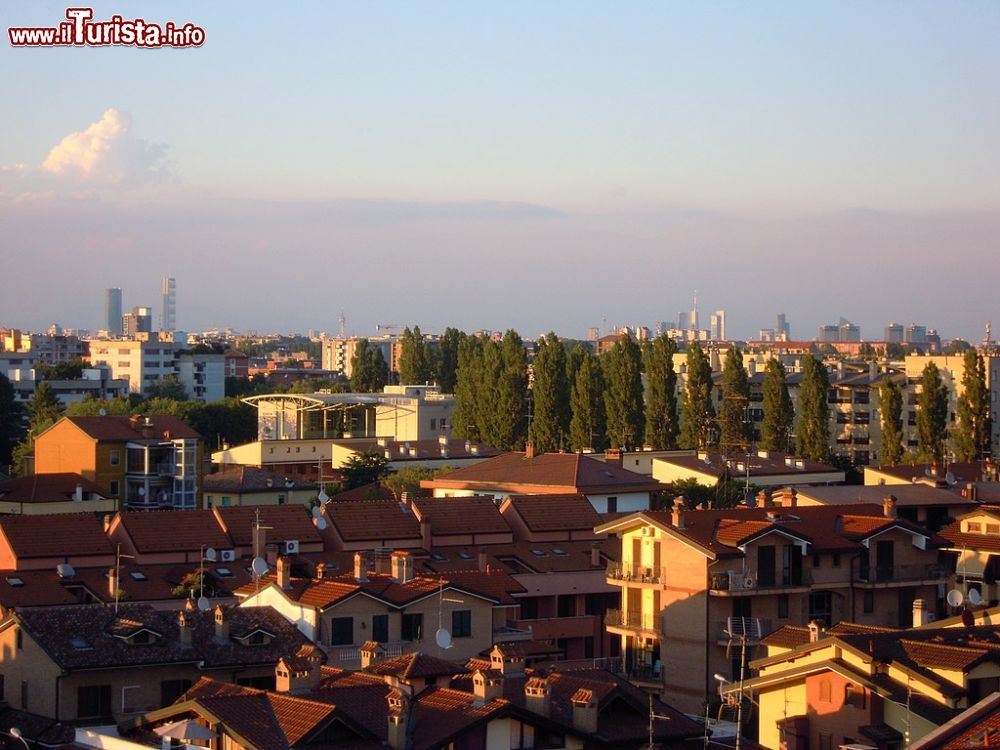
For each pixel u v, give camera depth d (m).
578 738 60.19
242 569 105.12
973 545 98.88
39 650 73.31
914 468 150.50
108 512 138.62
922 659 61.50
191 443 155.62
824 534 97.31
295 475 185.75
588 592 108.50
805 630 73.06
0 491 137.88
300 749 55.47
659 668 95.19
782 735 63.91
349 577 86.50
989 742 44.28
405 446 192.75
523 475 144.38
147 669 73.62
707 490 147.25
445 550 114.69
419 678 65.12
